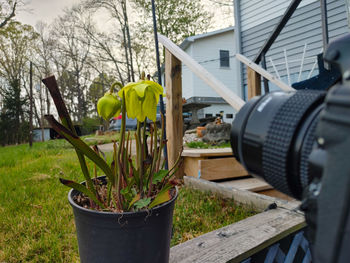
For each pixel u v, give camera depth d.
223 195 1.88
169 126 2.23
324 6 2.04
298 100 0.46
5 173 3.26
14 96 17.11
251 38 6.64
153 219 0.76
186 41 13.56
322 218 0.30
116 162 0.84
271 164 0.45
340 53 0.37
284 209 1.34
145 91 0.72
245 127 0.52
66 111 0.75
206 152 2.21
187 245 1.00
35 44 19.64
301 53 5.60
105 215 0.72
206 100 13.83
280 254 1.14
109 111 0.78
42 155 5.25
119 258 0.73
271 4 6.11
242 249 0.96
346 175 0.27
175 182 0.76
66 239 1.41
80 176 2.77
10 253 1.28
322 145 0.32
